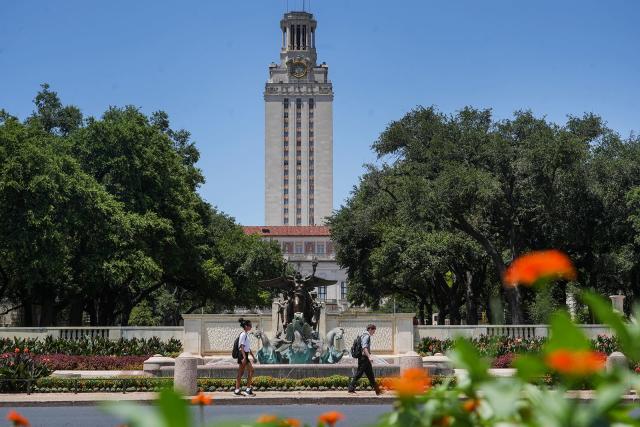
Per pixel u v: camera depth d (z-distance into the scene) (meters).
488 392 3.57
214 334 37.62
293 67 183.50
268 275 77.50
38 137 48.06
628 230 49.66
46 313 50.19
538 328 38.00
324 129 182.00
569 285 56.09
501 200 47.62
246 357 23.22
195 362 24.17
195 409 21.06
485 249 51.81
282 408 21.59
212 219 81.31
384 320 37.88
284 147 182.00
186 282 61.56
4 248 43.31
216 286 60.22
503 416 3.44
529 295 54.16
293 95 182.50
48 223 42.66
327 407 21.78
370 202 54.12
